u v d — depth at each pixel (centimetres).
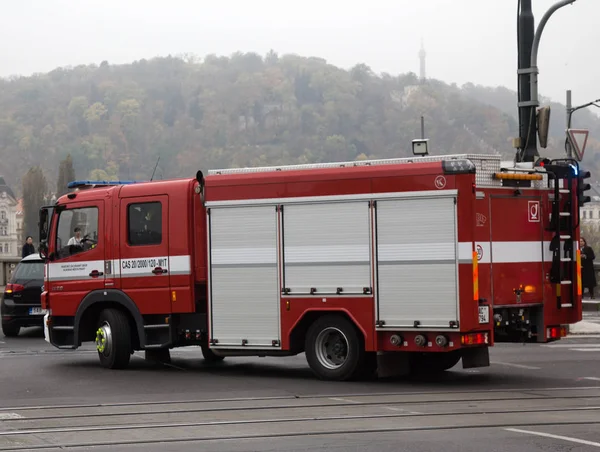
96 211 1856
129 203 1809
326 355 1596
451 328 1473
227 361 1962
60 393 1480
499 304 1538
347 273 1556
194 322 1747
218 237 1673
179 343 1773
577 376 1655
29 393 1482
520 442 1005
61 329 1911
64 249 1898
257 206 1638
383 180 1527
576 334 2523
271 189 1623
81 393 1479
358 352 1556
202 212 1731
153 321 1788
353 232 1551
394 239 1517
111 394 1465
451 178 1477
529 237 1595
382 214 1527
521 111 2270
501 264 1545
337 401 1344
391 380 1602
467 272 1468
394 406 1287
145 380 1642
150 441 1042
